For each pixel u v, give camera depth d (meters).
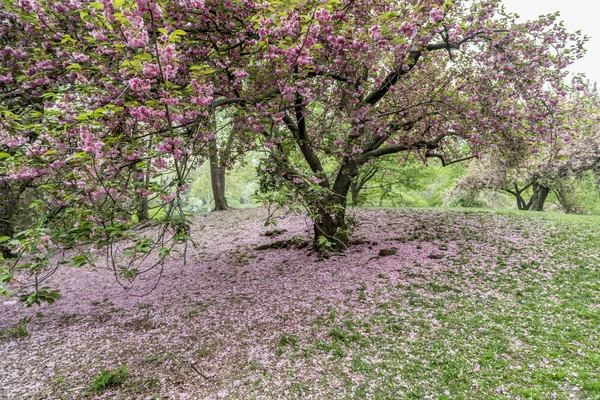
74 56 4.35
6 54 4.85
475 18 7.41
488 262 8.19
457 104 8.59
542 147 9.02
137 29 2.94
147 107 3.24
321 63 6.07
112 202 3.85
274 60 4.67
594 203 24.78
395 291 6.91
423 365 4.57
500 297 6.46
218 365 4.82
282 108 5.06
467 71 8.43
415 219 13.55
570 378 4.11
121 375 4.60
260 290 7.64
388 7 6.62
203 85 3.53
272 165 4.71
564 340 4.95
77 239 3.29
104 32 3.94
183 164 3.70
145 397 4.20
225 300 7.24
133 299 8.05
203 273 9.64
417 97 9.67
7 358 5.33
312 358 4.86
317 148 7.33
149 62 3.03
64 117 3.89
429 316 5.86
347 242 9.97
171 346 5.42
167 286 8.80
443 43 7.91
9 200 5.27
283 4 3.95
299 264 9.17
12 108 4.89
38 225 3.38
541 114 7.46
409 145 9.66
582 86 6.79
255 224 15.87
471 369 4.42
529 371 4.32
